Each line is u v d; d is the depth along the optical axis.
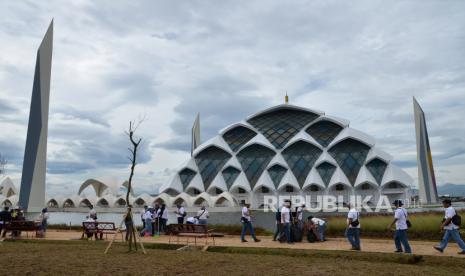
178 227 20.23
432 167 65.00
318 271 12.14
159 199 60.47
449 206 16.14
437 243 20.16
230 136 76.81
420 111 65.31
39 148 45.62
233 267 12.80
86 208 62.78
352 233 17.47
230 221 40.31
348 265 13.30
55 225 32.38
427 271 12.30
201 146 75.38
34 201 44.81
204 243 20.45
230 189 68.94
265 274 11.67
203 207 25.16
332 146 69.44
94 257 14.53
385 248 18.14
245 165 71.06
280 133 73.31
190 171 74.12
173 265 13.05
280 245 19.50
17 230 23.00
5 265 12.58
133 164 18.89
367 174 65.50
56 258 14.10
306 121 75.12
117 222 42.12
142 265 12.93
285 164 68.56
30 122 45.91
